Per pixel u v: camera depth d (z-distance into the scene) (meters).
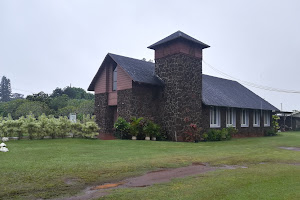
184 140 17.38
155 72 19.53
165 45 18.84
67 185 5.98
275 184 6.16
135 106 17.94
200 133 18.25
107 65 20.84
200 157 10.04
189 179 6.65
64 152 10.16
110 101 20.45
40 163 7.92
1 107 36.41
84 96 52.56
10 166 7.38
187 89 17.98
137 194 5.37
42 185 5.90
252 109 24.45
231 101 22.19
